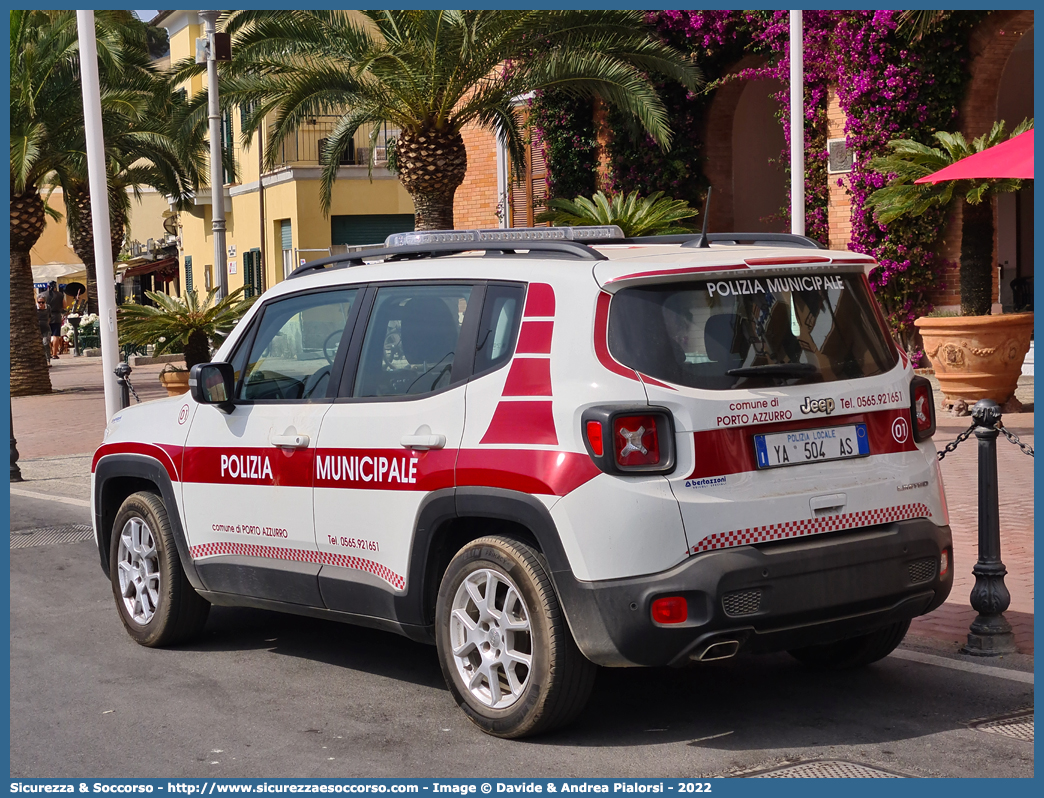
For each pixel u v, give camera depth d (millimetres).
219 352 6516
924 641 6285
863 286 5328
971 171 11172
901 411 5215
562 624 4812
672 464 4652
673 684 5746
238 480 6176
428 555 5273
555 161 22531
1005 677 5668
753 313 4957
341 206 36062
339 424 5684
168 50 48781
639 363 4734
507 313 5156
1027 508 9195
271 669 6285
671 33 20609
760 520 4730
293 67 18469
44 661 6570
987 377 13438
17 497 12680
